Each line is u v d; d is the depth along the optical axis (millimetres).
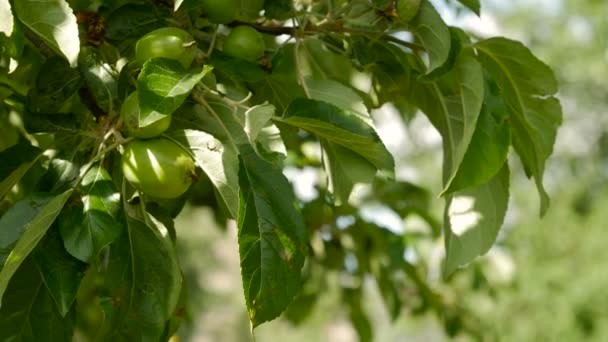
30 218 696
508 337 4207
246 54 786
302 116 743
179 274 722
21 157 746
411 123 1045
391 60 823
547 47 5566
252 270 690
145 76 686
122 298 716
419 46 811
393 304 1312
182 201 806
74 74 748
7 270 672
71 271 692
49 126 734
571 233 4789
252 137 703
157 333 716
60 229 686
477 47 818
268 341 5559
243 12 806
